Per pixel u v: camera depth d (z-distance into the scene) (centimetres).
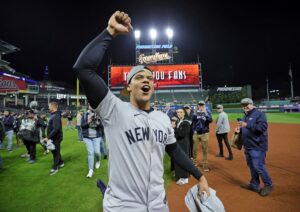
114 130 174
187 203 227
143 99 184
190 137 791
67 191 557
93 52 167
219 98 4728
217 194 521
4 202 498
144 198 170
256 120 504
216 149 1041
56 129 700
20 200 508
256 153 511
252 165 534
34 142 848
